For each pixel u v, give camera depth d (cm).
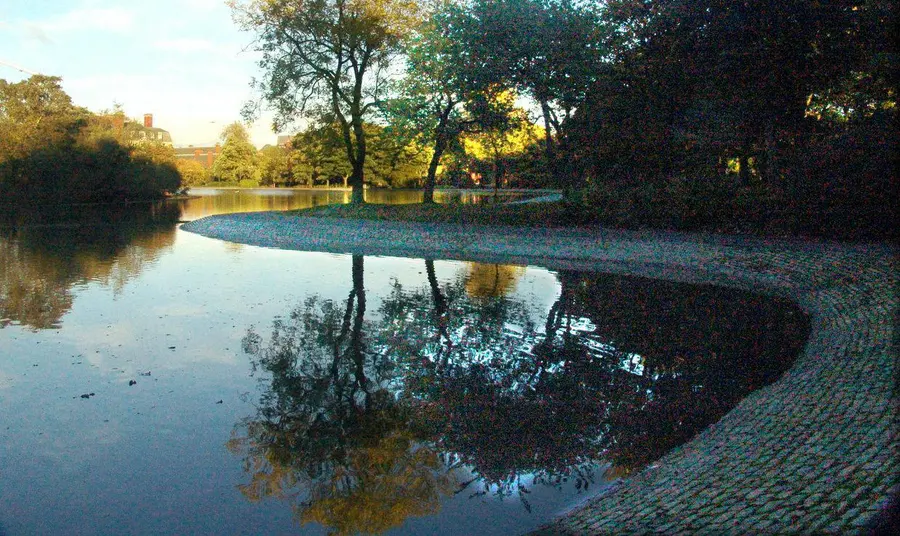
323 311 1159
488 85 2367
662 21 1938
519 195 4869
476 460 557
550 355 873
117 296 1294
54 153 4378
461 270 1666
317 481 521
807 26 1681
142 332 998
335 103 2975
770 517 372
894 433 457
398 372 807
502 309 1176
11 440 598
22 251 2038
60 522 459
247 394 727
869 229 1595
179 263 1791
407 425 638
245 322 1070
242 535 441
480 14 2302
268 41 2920
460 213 2577
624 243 1830
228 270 1659
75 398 709
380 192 6531
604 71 2175
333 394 727
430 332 1006
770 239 1697
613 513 436
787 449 477
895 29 1483
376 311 1159
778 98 1791
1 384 752
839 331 878
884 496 363
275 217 2920
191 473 538
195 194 6950
